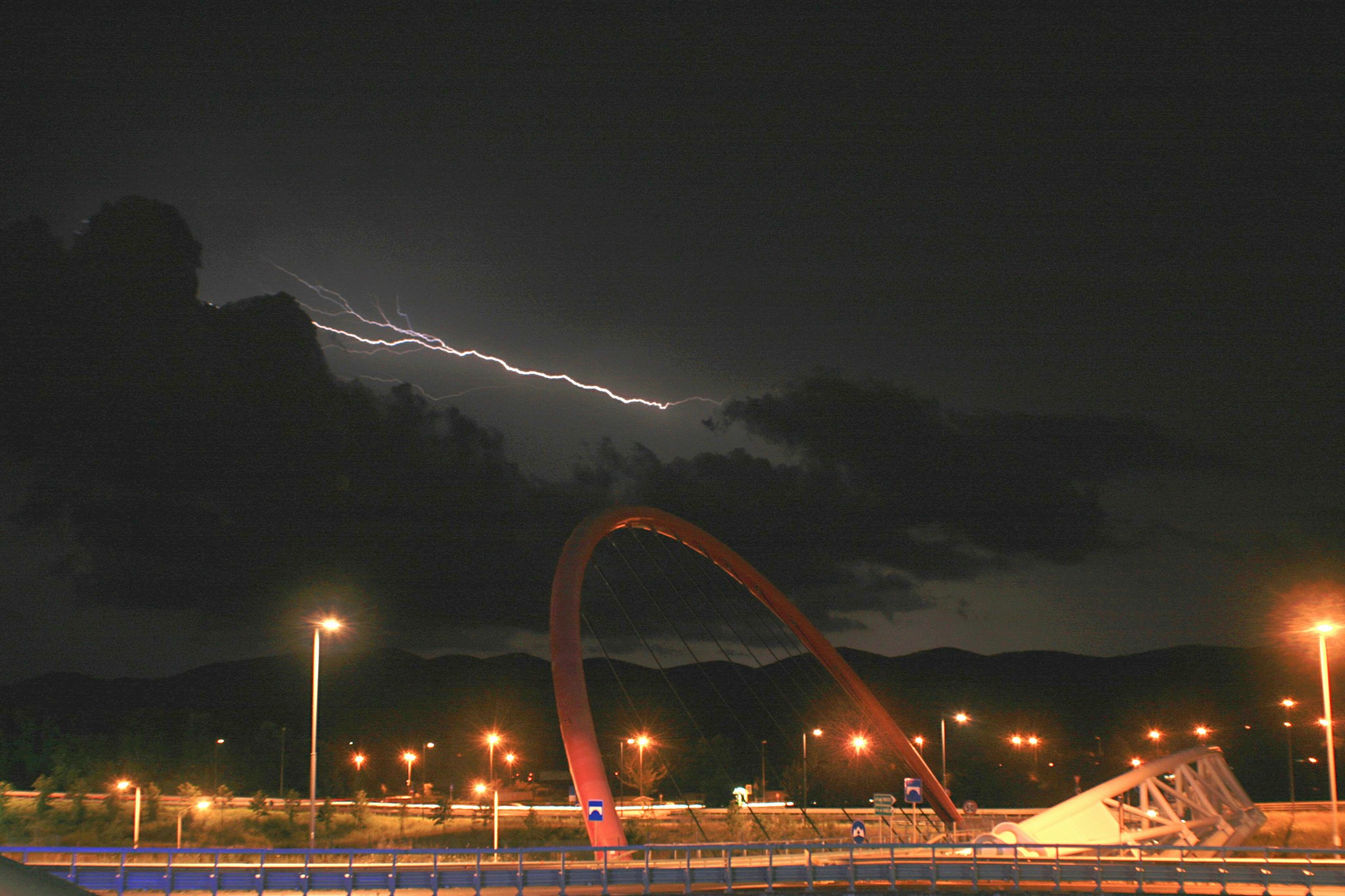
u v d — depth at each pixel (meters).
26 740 113.25
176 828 68.19
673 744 140.50
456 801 105.56
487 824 78.06
